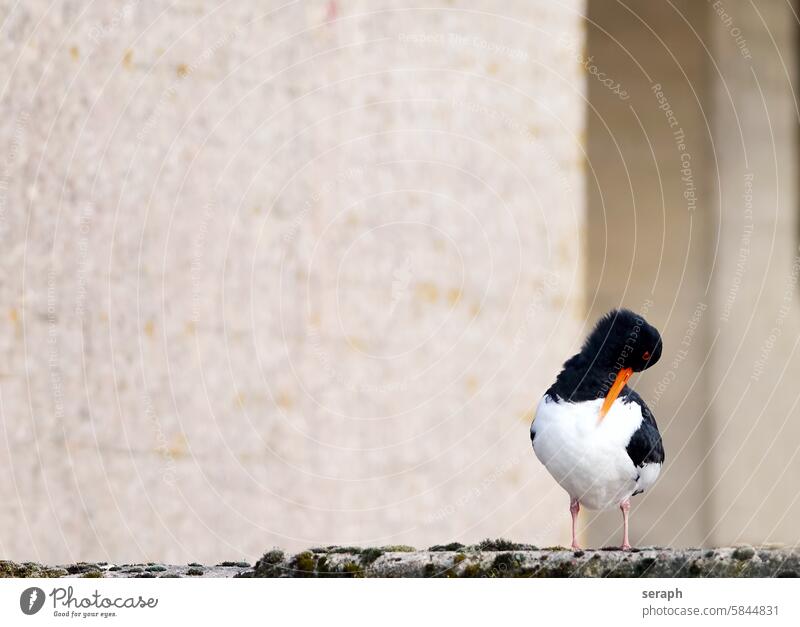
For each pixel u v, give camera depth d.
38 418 12.80
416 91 14.42
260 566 7.96
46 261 13.00
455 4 14.59
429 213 14.45
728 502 21.77
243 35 13.77
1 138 12.90
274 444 13.70
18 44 13.01
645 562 7.52
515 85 14.88
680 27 22.52
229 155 13.67
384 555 7.75
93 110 13.24
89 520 12.83
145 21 13.47
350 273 14.11
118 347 13.16
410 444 14.24
